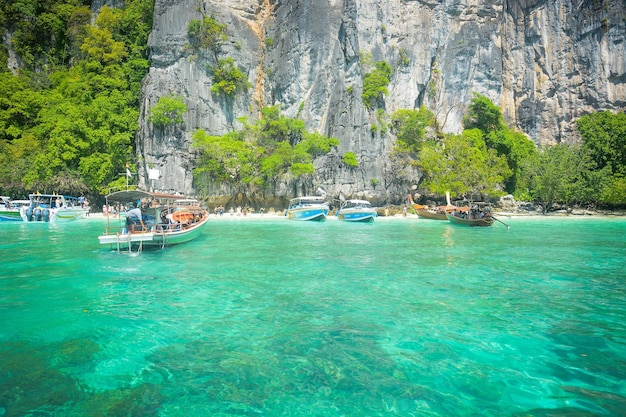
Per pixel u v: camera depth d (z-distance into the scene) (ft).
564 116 195.21
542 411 16.87
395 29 178.70
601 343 23.80
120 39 179.01
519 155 175.83
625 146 161.07
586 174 155.43
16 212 114.73
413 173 158.92
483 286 37.24
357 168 149.69
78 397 17.93
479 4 192.75
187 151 149.79
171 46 157.48
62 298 33.27
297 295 34.09
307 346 23.45
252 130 159.22
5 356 22.09
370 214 116.78
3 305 31.27
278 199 151.43
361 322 27.43
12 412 16.65
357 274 42.32
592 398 17.89
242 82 167.94
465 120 187.62
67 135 141.49
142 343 23.95
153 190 142.72
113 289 36.11
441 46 188.34
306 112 165.27
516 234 83.66
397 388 18.80
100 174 141.79
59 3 206.90
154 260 50.47
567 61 194.70
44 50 203.41
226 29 167.63
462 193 149.28
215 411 16.93
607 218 139.44
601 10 186.70
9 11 195.72
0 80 168.76
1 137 157.28
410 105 179.32
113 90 159.33
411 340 24.29
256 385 19.11
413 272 43.34
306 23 168.55
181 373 20.25
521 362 21.35
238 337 24.85
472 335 25.07
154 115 143.23
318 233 84.99
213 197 148.05
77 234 82.23
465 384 19.17
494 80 194.49
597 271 44.04
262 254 55.31
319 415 16.62
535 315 28.76
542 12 198.39
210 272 43.32
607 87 187.11
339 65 161.79
